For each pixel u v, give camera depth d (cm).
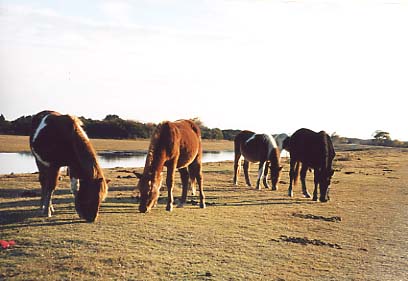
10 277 613
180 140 1064
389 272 726
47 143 915
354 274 707
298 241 877
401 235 985
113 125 7556
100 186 917
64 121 923
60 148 915
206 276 649
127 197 1262
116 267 661
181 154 1086
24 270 639
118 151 4744
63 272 634
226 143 8050
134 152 4669
